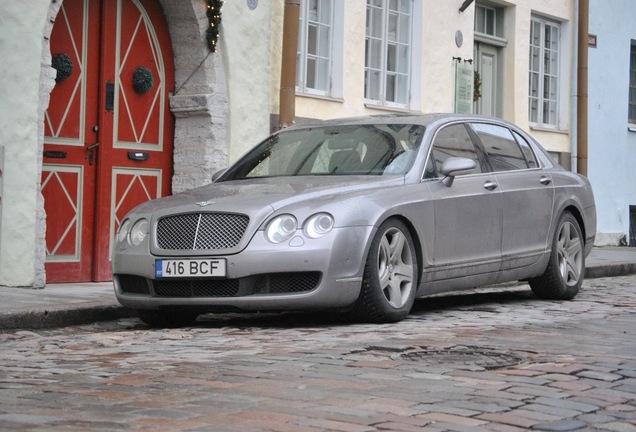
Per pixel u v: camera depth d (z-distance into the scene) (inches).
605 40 891.4
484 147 423.8
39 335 346.9
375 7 668.1
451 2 727.7
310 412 201.8
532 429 191.9
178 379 238.5
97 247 512.1
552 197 446.6
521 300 454.9
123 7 525.7
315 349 287.0
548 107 857.5
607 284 558.9
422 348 286.5
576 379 241.0
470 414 202.4
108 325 378.0
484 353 277.0
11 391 223.8
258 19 575.2
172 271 346.0
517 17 805.9
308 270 335.6
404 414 201.2
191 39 546.9
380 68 673.0
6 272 449.4
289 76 568.7
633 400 219.9
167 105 552.4
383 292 353.4
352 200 348.8
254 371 249.1
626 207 916.6
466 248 396.2
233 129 560.4
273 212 342.0
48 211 492.4
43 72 459.8
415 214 368.5
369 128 404.5
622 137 912.9
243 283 338.6
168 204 361.1
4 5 446.9
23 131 451.8
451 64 729.0
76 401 212.1
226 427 187.8
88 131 510.3
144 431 184.4
